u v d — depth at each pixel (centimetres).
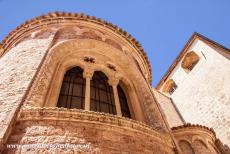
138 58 1297
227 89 1658
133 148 560
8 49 1077
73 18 1178
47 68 757
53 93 726
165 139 695
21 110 537
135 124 626
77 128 534
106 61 1022
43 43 910
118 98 868
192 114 1948
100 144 518
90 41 1023
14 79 675
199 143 1112
